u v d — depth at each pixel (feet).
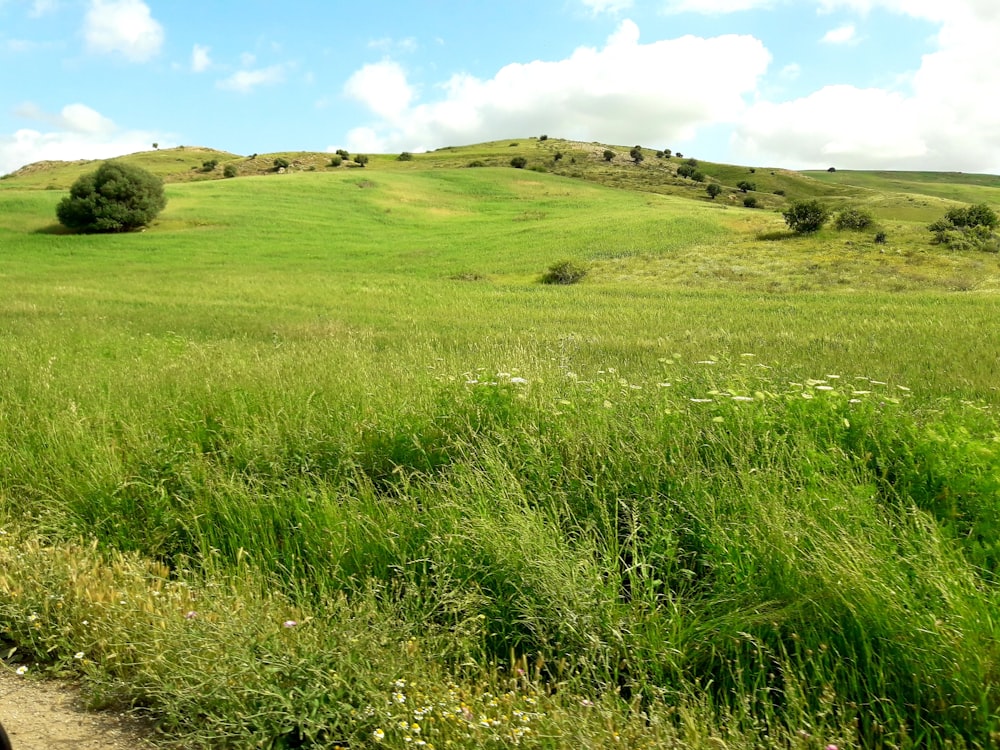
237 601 11.50
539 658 10.76
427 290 112.98
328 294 106.11
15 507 16.90
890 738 9.08
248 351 38.68
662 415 17.87
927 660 9.70
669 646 10.80
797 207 163.43
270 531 14.94
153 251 181.27
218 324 65.98
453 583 12.39
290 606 11.92
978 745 8.79
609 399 20.36
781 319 70.90
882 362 39.78
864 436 16.88
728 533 13.01
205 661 9.91
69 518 16.06
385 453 18.22
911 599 10.63
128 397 24.04
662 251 155.33
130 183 212.43
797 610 11.07
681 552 13.42
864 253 141.69
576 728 8.64
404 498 15.12
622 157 524.93
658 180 444.55
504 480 15.01
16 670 10.77
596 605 11.39
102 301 89.40
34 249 182.09
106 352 40.14
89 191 208.33
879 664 10.24
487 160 488.44
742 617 11.14
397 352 44.06
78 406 22.86
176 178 433.07
